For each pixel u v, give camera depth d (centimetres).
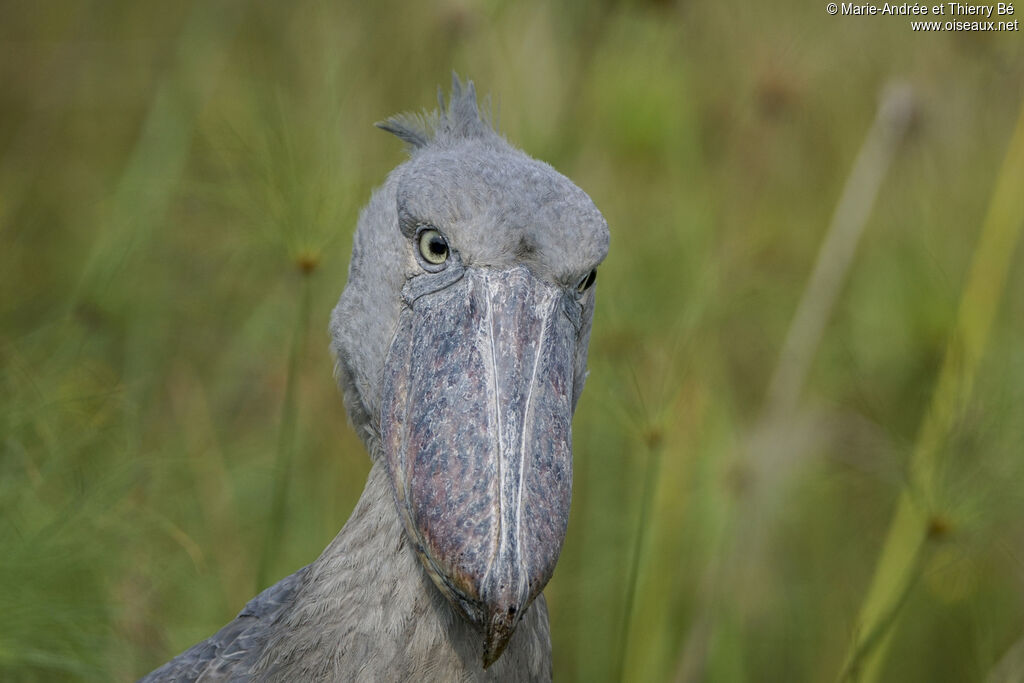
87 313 1049
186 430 1061
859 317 1077
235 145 989
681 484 1016
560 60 1138
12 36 1402
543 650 645
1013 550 1004
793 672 1067
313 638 610
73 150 1365
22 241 1173
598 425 1048
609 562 1034
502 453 539
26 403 877
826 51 1173
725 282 1078
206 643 681
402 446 578
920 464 864
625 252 1063
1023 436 856
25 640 799
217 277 1151
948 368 934
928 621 1057
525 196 584
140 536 925
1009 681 959
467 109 680
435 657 594
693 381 1006
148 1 1469
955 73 1083
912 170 1090
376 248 627
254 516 1020
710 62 1217
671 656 1032
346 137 1020
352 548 621
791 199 1188
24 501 840
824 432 1067
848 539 1105
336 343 661
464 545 519
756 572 1061
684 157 1127
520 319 572
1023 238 1042
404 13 1132
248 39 1249
